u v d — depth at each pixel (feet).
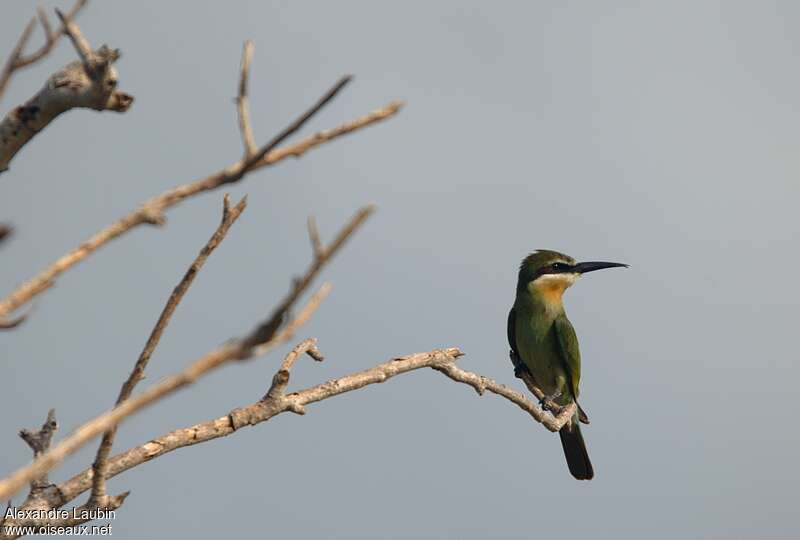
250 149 18.44
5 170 22.56
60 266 18.15
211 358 16.87
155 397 16.99
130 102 22.74
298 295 16.51
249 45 18.48
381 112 19.45
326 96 18.06
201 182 18.69
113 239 18.52
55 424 31.19
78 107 22.35
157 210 18.48
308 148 19.10
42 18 18.76
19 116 22.20
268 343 16.99
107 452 30.40
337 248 16.52
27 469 16.65
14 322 18.13
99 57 21.91
